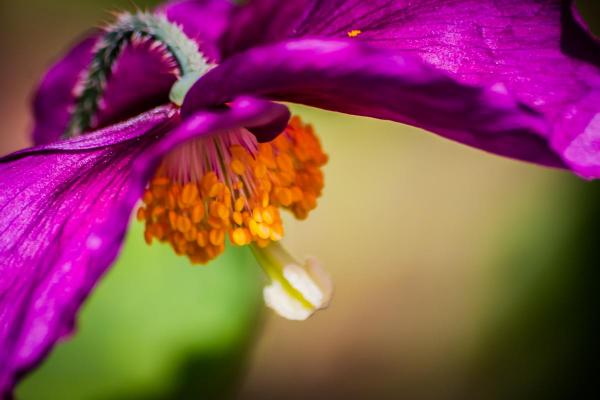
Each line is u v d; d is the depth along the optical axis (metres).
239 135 0.22
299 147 0.23
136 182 0.20
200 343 0.29
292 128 0.23
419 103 0.20
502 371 0.37
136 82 0.24
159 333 0.29
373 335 0.39
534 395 0.36
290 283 0.23
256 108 0.20
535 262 0.39
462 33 0.22
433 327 0.39
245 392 0.37
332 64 0.20
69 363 0.29
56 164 0.22
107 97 0.25
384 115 0.21
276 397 0.37
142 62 0.24
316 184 0.23
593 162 0.21
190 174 0.22
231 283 0.30
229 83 0.21
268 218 0.22
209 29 0.26
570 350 0.37
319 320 0.39
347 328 0.39
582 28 0.22
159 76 0.24
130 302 0.30
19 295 0.21
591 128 0.21
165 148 0.20
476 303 0.39
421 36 0.22
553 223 0.39
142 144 0.22
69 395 0.29
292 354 0.38
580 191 0.39
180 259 0.30
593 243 0.38
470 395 0.37
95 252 0.20
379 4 0.22
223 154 0.22
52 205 0.21
